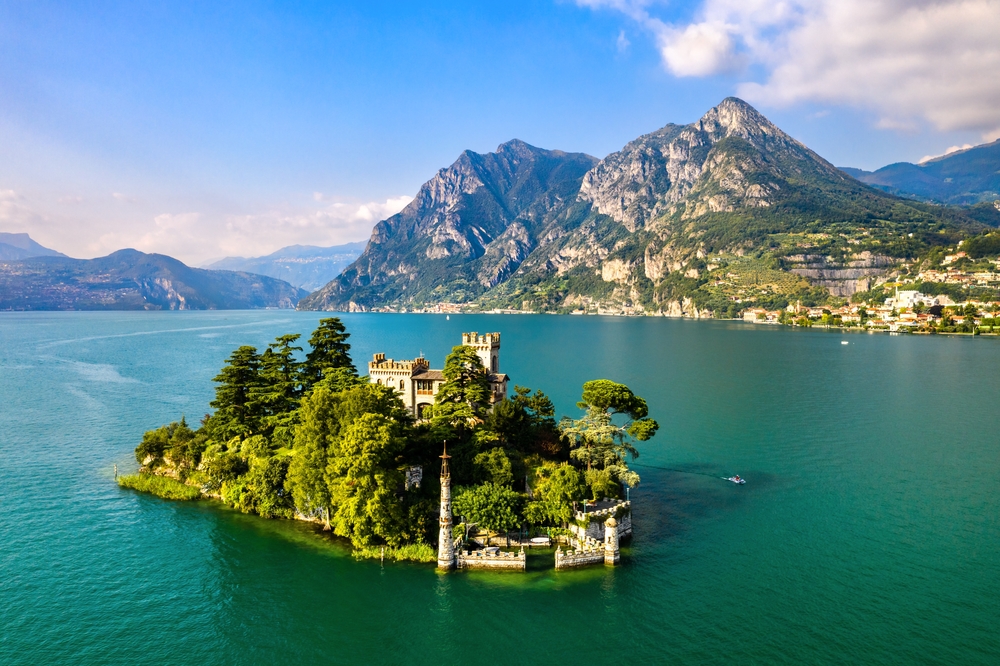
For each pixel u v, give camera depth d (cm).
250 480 9350
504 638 6128
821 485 10269
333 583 7156
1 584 7069
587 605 6675
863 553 7788
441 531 7419
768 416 15250
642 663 5716
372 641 6106
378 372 11319
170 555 7831
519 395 10544
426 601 6775
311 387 11006
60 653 5847
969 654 5769
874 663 5669
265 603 6756
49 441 13100
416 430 9319
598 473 8881
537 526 8306
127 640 6072
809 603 6650
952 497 9675
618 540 8175
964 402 17012
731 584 7069
